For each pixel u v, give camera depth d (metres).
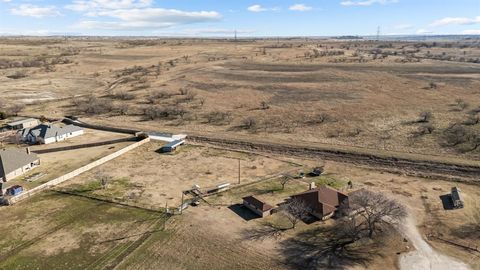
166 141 77.69
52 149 71.94
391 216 44.94
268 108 100.56
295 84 130.88
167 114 96.62
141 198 52.97
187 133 82.62
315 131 81.00
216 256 40.25
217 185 57.09
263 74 152.38
